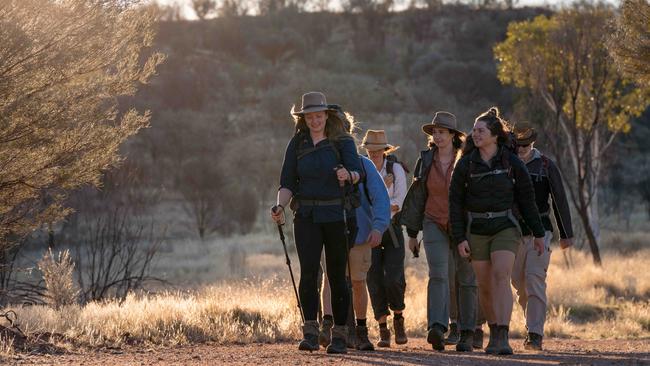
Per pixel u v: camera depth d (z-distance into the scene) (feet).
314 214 47.52
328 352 48.73
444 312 57.16
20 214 67.82
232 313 72.79
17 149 60.29
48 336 55.47
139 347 55.72
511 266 51.06
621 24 98.32
